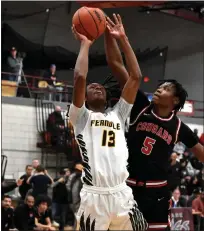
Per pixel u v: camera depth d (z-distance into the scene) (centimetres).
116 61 405
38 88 1662
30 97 1584
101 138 354
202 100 2119
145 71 2159
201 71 2112
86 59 355
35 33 2078
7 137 1477
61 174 1288
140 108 429
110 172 347
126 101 373
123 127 370
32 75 1906
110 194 348
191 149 440
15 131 1494
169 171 449
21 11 2048
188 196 1248
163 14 2209
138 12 2200
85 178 353
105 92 380
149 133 417
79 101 354
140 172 415
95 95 371
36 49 2059
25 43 2020
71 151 1476
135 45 2194
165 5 1972
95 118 359
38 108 1545
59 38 2131
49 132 1501
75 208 1073
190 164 1448
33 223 932
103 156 349
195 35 2142
